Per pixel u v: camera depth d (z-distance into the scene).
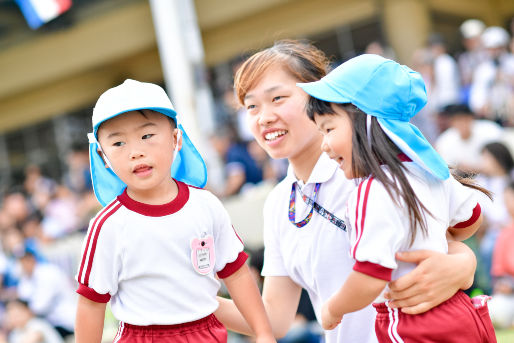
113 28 25.23
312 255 4.42
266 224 4.76
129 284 3.73
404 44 21.73
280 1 22.83
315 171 4.36
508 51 15.78
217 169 13.91
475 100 14.01
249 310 4.03
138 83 3.73
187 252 3.75
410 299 3.72
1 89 27.58
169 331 3.72
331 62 4.87
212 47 23.67
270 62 4.41
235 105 4.94
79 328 3.76
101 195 4.01
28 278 12.43
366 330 4.31
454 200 3.98
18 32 26.66
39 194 19.39
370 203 3.58
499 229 10.13
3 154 28.45
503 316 9.10
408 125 3.76
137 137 3.65
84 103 26.94
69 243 15.62
